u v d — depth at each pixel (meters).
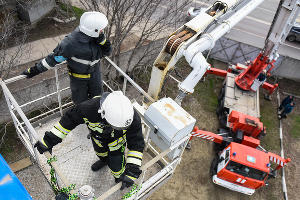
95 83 4.04
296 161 11.24
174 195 9.45
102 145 3.22
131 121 2.74
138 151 3.06
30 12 11.84
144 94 3.99
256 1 7.40
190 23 5.70
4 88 3.47
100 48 3.74
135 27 12.83
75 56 3.48
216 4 6.49
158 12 11.95
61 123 3.00
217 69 12.92
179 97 5.82
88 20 3.27
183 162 10.39
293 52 15.10
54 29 12.75
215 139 10.11
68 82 10.30
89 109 2.86
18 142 9.52
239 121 9.91
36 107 10.07
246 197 9.84
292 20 9.23
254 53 13.70
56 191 3.62
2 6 10.67
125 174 2.98
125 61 11.60
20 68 10.59
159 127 3.76
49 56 3.51
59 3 13.22
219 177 9.39
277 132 12.09
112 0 8.12
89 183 3.92
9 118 9.88
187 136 3.89
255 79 11.40
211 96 12.98
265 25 16.52
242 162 8.73
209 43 5.87
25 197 2.24
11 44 11.12
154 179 4.11
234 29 15.87
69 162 4.08
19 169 8.80
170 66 5.41
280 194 10.17
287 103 12.27
